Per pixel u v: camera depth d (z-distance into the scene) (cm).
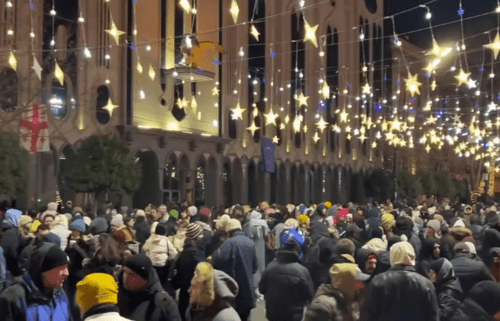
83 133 3412
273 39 5034
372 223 1485
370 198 6131
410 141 5422
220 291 600
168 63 3969
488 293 582
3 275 847
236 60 4391
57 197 3212
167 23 3969
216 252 984
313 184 5691
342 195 6153
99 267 830
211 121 4353
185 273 959
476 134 5128
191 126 4162
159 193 3712
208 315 599
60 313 595
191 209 2006
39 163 3120
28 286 581
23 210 3006
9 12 3042
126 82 3656
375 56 6912
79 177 2998
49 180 3188
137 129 3606
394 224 1503
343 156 6175
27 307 574
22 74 3091
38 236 1078
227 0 4503
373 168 6688
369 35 6750
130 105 3672
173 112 4019
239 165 4678
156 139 3806
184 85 4116
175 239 1386
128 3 3678
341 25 6144
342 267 618
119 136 3494
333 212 2269
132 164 3120
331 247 1082
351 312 616
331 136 5975
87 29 3466
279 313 823
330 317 599
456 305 743
